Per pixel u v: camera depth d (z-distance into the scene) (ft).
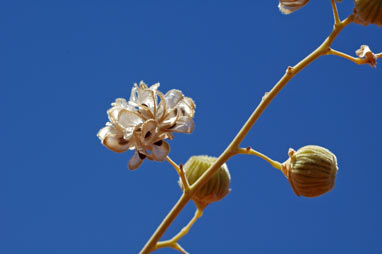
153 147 1.07
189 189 1.06
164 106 1.08
